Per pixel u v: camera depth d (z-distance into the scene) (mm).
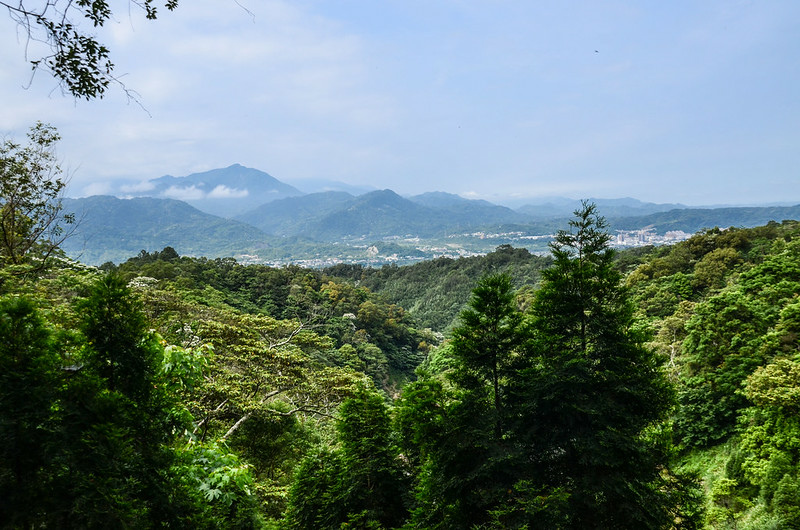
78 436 3105
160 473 3729
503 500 7887
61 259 16156
